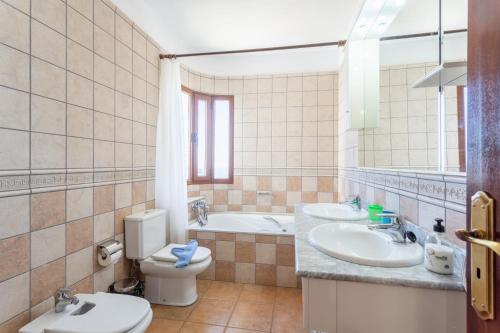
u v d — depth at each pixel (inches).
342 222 62.5
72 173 58.8
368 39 76.9
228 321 71.9
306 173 127.0
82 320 48.0
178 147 96.0
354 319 35.0
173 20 95.5
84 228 62.3
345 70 98.8
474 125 20.8
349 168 98.0
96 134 65.8
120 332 45.6
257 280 93.5
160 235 84.7
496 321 18.3
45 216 52.4
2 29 44.2
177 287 79.3
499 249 16.4
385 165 66.1
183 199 96.4
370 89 75.5
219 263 96.0
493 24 18.4
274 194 129.6
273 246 92.4
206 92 130.7
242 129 131.9
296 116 127.3
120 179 74.9
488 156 19.0
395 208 57.2
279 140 128.9
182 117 96.9
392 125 63.1
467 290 22.1
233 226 124.6
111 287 71.4
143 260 77.4
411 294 33.4
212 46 115.5
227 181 132.9
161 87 94.3
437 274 34.6
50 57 53.1
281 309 77.9
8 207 45.5
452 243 37.0
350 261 38.8
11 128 45.8
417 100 53.1
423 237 44.6
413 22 55.3
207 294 86.4
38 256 50.9
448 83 43.6
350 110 83.6
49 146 53.2
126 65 77.2
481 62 19.8
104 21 68.2
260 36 106.9
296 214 76.5
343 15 91.5
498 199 18.1
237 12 90.2
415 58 54.4
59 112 55.4
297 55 126.3
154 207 92.5
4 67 44.6
